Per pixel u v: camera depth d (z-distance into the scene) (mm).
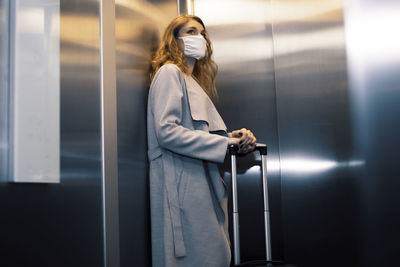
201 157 1249
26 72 924
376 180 1601
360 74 1660
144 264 1283
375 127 1622
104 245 1093
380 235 1575
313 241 1648
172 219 1220
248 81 1782
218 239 1243
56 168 972
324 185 1660
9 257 838
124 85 1246
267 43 1791
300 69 1738
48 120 963
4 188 847
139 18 1398
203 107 1366
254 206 1711
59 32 1014
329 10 1733
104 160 1118
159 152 1303
